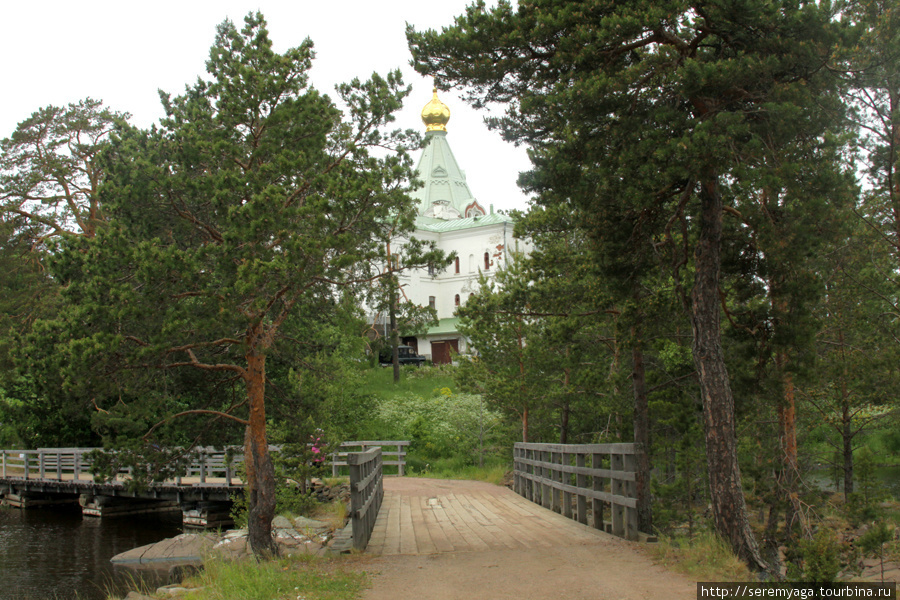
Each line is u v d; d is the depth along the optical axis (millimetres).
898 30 10578
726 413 10547
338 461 25906
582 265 15398
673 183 11453
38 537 21875
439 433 34500
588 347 19062
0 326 31234
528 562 9047
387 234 13656
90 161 42312
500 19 11109
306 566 9375
